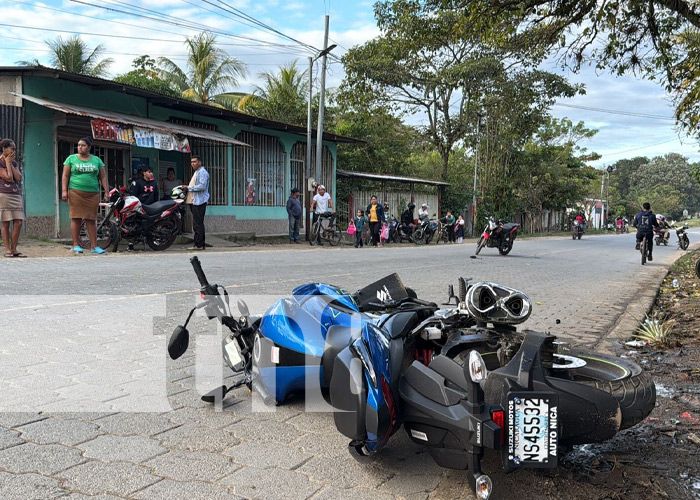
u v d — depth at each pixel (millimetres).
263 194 21953
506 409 2732
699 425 4129
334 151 25812
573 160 50500
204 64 31062
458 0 10227
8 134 13766
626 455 3592
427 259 15961
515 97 34438
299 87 33281
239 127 20547
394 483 3090
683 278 14422
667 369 5609
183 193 14883
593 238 39969
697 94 9773
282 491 2936
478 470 2746
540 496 3016
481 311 3309
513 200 42000
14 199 11227
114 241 13406
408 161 39844
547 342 3127
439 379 3047
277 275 10422
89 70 29875
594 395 2918
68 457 3172
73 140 15352
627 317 8180
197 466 3158
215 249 16078
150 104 17312
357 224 21391
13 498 2717
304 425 3846
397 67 32219
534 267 14961
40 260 11008
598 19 9578
